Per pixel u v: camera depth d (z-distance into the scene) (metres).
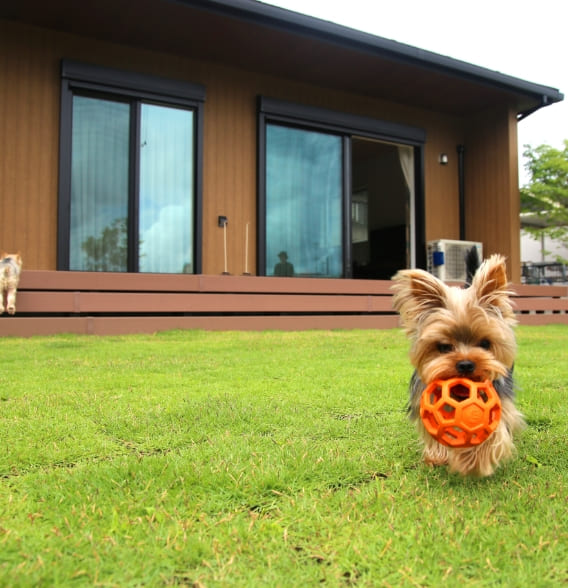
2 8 7.56
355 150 12.91
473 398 2.10
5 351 5.61
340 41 8.70
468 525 1.71
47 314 7.39
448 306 2.56
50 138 8.05
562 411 3.34
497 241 11.27
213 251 9.20
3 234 7.77
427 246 11.28
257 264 9.49
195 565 1.49
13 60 7.86
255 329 8.14
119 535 1.64
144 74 8.59
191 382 4.14
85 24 8.02
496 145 11.30
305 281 8.70
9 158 7.81
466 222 11.84
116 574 1.44
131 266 8.55
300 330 8.38
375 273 13.81
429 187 11.45
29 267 7.91
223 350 5.89
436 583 1.41
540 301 10.76
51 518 1.77
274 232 9.81
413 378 2.71
